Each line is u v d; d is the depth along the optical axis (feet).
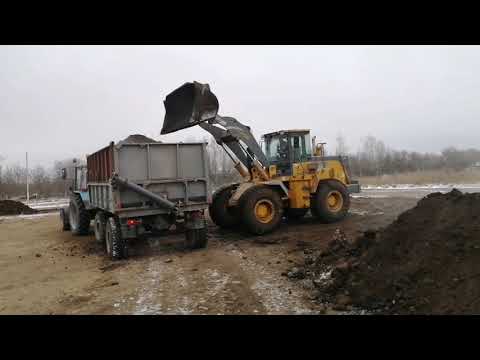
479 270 14.20
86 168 37.83
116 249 27.50
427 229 17.70
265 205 33.27
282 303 17.51
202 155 29.48
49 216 66.18
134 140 34.19
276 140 38.70
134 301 18.80
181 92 33.32
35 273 26.03
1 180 152.76
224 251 28.32
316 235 31.50
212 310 17.11
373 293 16.63
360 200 52.49
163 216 28.40
